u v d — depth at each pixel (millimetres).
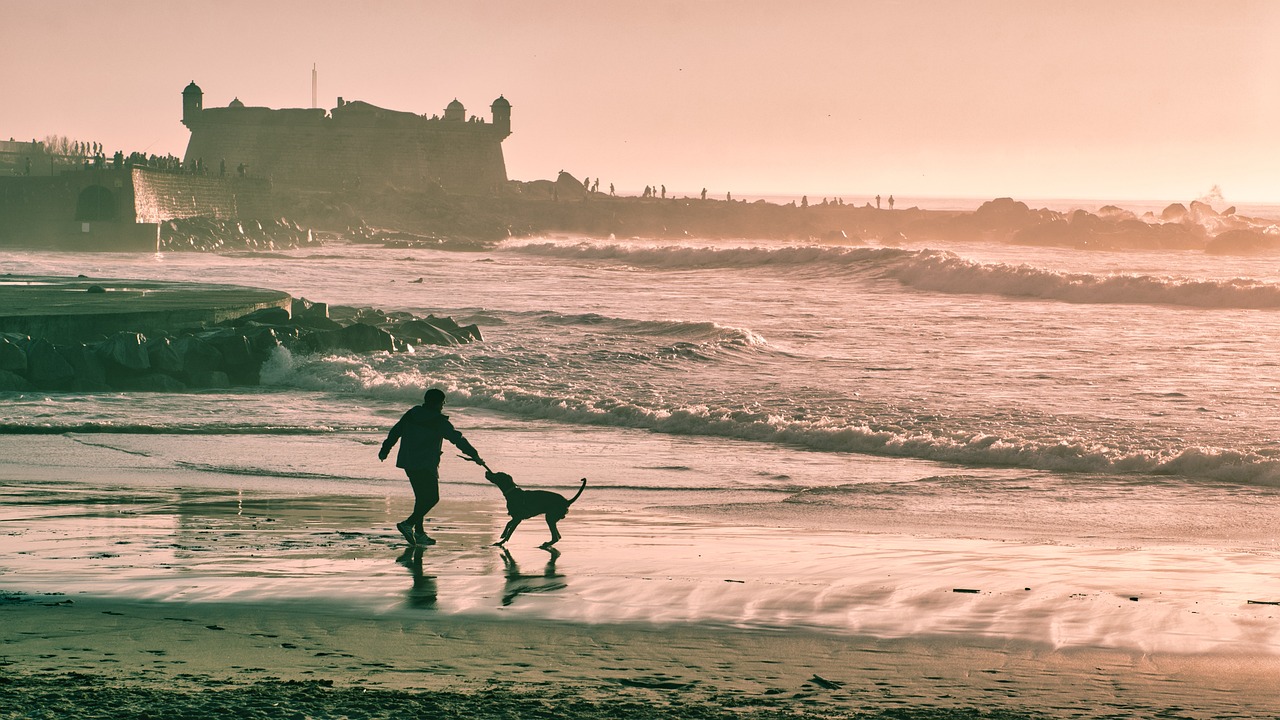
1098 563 15805
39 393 37375
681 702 8938
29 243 142250
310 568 14477
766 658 10508
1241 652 10953
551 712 8523
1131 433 29516
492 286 89562
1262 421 30984
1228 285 73062
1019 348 49531
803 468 26297
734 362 45250
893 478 25031
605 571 14648
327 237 182250
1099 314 66438
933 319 63594
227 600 12398
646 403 35438
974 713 8812
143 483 22875
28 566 14141
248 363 41656
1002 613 12492
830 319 64000
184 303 50219
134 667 9578
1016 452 27219
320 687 9062
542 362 44719
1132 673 10188
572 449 28812
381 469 25234
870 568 15102
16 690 8734
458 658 10242
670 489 23531
